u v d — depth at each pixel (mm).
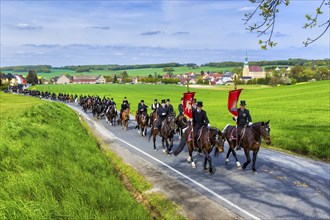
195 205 9984
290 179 12023
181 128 19484
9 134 14227
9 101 57875
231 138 13906
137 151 18062
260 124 12531
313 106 42750
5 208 7305
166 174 13336
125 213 8508
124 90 137375
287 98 59656
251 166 14125
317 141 17406
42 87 158375
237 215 9062
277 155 16109
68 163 12016
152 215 9852
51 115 26625
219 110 44969
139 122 24125
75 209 8102
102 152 17922
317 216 8742
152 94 106250
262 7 6551
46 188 8969
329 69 164375
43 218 7230
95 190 9578
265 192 10742
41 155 11781
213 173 13234
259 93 88750
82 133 21484
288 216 8812
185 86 163625
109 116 30938
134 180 12820
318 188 10930
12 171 9953
